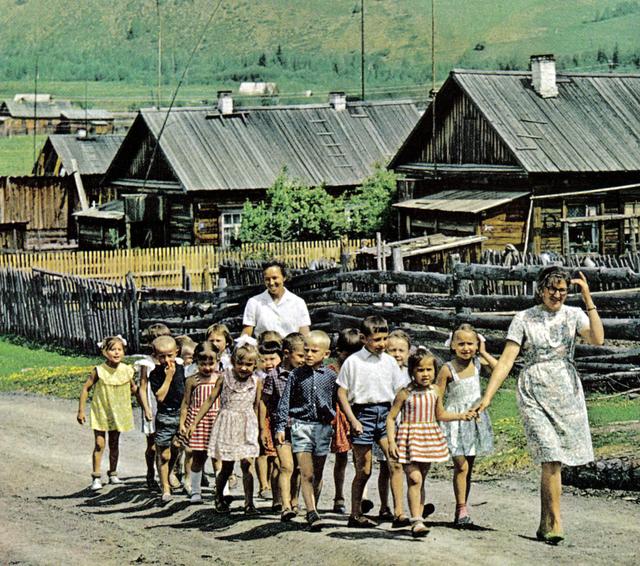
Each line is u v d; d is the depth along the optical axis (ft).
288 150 190.29
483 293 91.86
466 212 146.10
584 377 61.26
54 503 43.70
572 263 93.91
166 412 43.21
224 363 44.29
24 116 483.10
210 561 32.89
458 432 35.73
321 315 80.84
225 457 38.78
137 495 44.73
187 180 175.94
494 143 155.12
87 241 196.85
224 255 151.74
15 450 57.16
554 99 159.43
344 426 38.99
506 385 64.85
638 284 57.52
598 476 41.81
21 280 115.24
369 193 170.40
